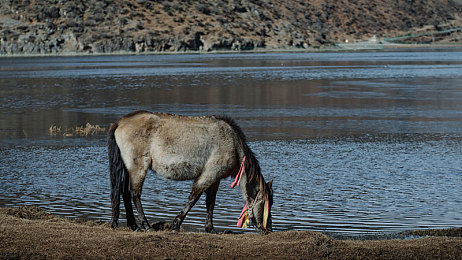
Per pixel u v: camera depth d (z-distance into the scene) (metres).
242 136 9.96
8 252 7.68
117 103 35.53
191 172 9.70
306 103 35.34
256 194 9.88
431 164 17.50
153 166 9.63
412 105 34.00
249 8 172.50
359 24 196.62
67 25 139.50
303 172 16.36
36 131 24.53
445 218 11.73
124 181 9.79
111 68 77.44
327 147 20.59
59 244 8.10
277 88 46.22
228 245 8.44
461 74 61.69
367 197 13.48
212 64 87.25
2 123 27.05
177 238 8.59
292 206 12.69
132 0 157.50
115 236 8.62
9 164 17.56
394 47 183.50
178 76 60.69
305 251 8.23
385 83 50.75
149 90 44.78
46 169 16.77
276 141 21.92
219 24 157.75
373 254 8.29
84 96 40.22
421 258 8.23
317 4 197.12
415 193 13.91
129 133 9.55
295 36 166.88
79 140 22.19
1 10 143.00
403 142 21.64
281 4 186.88
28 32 136.00
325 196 13.63
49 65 88.88
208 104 34.81
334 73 65.44
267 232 9.64
